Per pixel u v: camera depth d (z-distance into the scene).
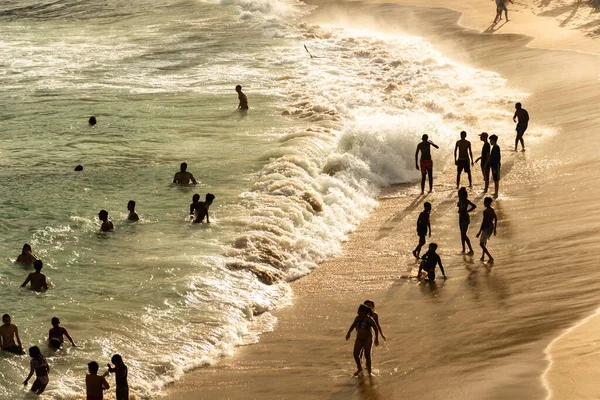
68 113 72.00
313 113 71.75
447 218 50.94
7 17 126.88
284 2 140.88
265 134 66.19
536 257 42.75
